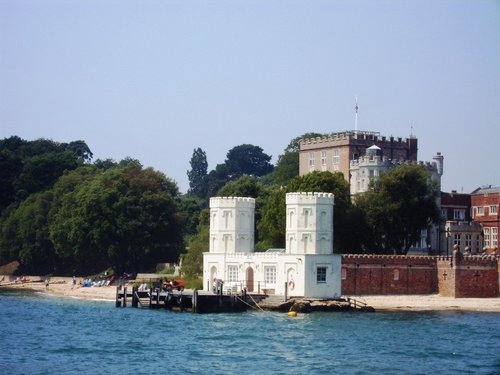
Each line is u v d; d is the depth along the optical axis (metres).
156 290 186.38
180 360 122.19
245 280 193.12
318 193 186.50
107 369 115.94
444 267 199.88
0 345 136.25
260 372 113.81
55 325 160.25
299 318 167.00
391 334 145.88
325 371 114.50
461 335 145.50
